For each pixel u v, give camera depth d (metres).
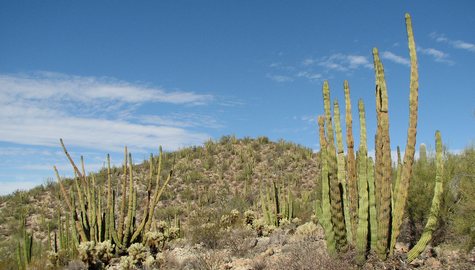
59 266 12.77
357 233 7.90
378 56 8.10
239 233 14.42
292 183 33.78
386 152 7.77
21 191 36.03
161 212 28.25
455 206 9.85
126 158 14.34
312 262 8.09
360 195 7.95
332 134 8.20
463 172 10.18
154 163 40.19
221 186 34.53
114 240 13.46
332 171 8.10
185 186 34.91
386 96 7.87
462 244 9.09
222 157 41.09
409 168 7.78
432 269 7.83
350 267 7.72
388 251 7.98
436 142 8.01
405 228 11.00
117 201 30.86
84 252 12.00
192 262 11.22
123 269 11.77
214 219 19.44
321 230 12.94
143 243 14.05
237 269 9.69
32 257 14.88
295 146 43.06
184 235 17.70
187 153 42.38
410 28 7.70
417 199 10.31
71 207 13.64
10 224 27.80
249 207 26.11
